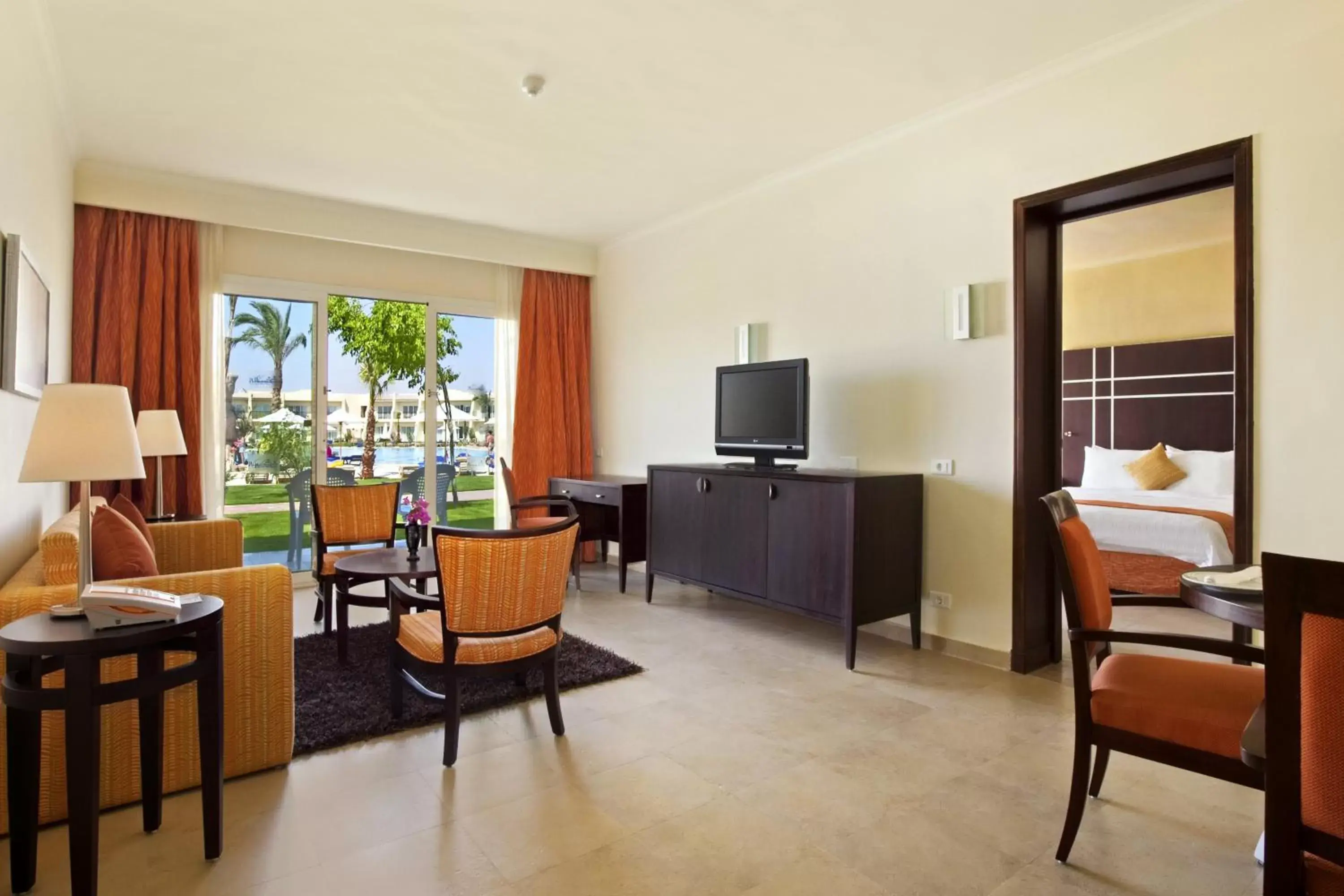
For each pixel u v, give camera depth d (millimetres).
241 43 2846
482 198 4816
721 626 4070
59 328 3611
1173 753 1683
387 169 4266
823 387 4148
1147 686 1789
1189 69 2684
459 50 2904
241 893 1678
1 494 2230
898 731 2631
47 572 2020
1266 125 2502
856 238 3955
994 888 1721
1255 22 2520
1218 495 5465
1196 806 2117
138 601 1640
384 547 4387
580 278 6230
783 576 3652
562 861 1820
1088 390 6531
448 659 2344
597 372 6246
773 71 3090
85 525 1862
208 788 1789
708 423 5016
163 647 1874
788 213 4371
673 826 1987
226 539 3445
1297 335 2428
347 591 3326
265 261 4922
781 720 2729
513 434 5914
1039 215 3260
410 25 2719
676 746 2496
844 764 2367
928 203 3594
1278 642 1100
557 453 6023
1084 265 6500
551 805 2100
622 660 3346
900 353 3732
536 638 2510
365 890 1695
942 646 3572
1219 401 5754
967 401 3447
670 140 3848
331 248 5180
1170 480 5770
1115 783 2256
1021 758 2416
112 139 3799
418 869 1780
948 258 3514
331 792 2164
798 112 3500
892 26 2748
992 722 2721
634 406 5762
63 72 3078
